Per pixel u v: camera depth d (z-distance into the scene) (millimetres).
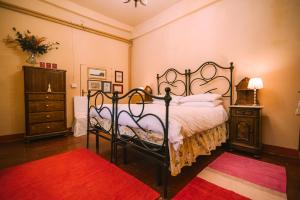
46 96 3145
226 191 1458
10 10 3020
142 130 1695
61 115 3350
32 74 2996
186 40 3570
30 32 3242
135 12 4090
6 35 2998
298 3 2219
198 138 1895
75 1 3650
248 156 2309
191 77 3488
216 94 2783
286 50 2314
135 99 4566
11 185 1507
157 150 1529
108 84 4535
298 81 2236
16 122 3152
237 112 2449
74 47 3877
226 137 2654
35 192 1402
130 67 5070
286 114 2330
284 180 1651
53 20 3502
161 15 4062
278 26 2371
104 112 2348
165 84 4062
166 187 1382
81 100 3898
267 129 2488
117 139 2051
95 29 4188
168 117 1431
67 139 3174
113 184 1539
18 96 3158
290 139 2305
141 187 1496
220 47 3004
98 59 4328
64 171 1789
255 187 1526
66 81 3762
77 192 1409
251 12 2615
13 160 2119
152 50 4398
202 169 1893
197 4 3273
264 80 2504
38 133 3045
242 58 2732
